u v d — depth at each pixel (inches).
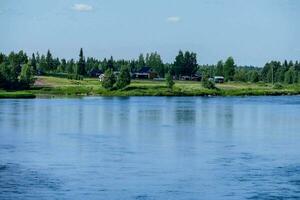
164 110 6343.5
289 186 2196.1
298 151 3093.0
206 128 4367.6
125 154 2950.3
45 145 3277.6
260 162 2719.0
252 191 2124.8
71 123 4685.0
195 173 2447.1
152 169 2536.9
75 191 2117.4
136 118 5255.9
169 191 2129.7
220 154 2972.4
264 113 6008.9
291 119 5285.4
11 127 4284.0
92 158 2812.5
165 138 3673.7
